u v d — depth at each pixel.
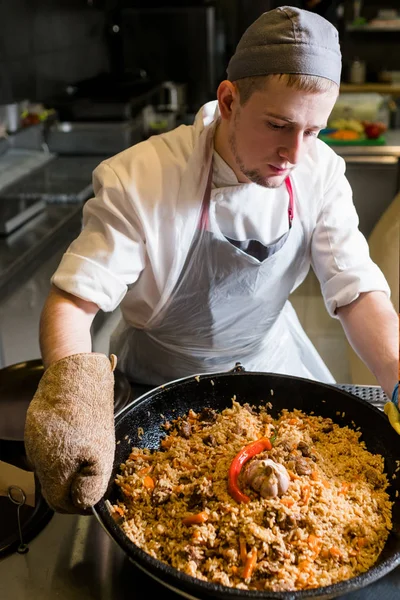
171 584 0.63
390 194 3.23
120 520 0.79
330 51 0.80
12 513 0.85
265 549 0.72
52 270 2.15
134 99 3.14
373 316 1.01
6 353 1.95
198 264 1.09
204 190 1.01
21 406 1.03
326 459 0.88
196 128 1.04
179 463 0.88
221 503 0.78
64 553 0.79
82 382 0.76
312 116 0.82
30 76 3.04
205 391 0.98
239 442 0.90
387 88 4.24
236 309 1.18
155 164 1.01
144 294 1.14
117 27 3.92
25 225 2.19
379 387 1.07
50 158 2.99
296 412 0.97
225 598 0.61
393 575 0.73
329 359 2.64
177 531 0.76
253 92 0.82
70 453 0.70
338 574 0.71
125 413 0.89
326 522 0.77
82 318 0.93
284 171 0.89
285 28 0.78
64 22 3.36
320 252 1.12
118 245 0.98
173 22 3.83
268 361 1.35
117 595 0.73
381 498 0.82
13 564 0.77
